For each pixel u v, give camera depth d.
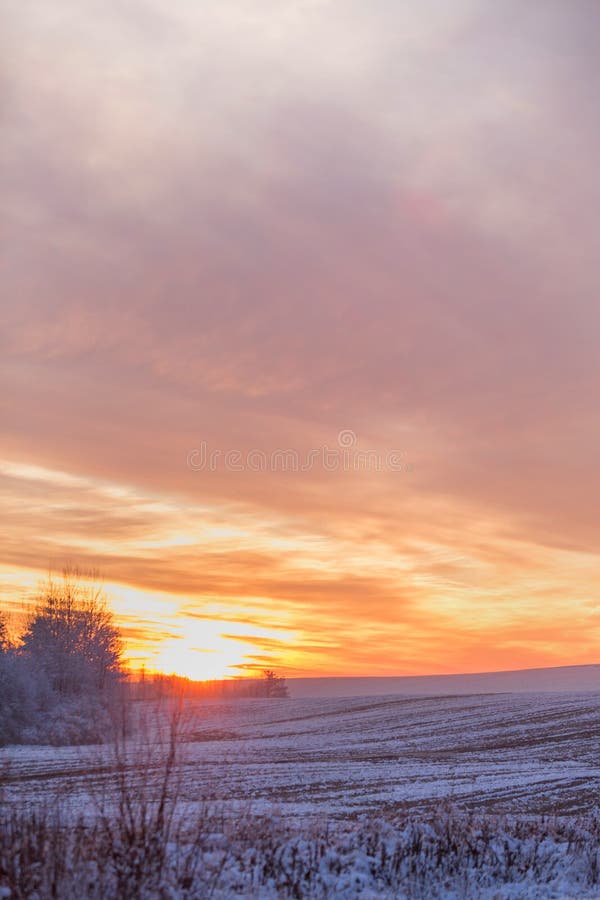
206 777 28.39
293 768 32.53
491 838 13.26
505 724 58.03
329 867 11.00
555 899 11.20
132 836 9.38
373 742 49.38
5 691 44.44
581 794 26.00
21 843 9.02
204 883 9.43
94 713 47.91
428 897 10.71
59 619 54.47
